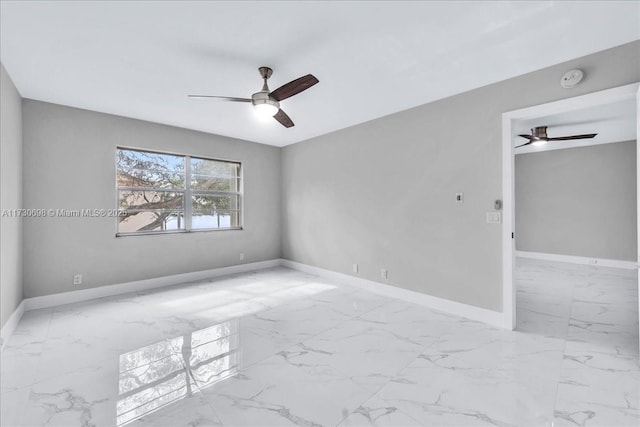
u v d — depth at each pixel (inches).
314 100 132.6
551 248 245.3
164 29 82.8
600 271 203.6
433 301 133.3
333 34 85.3
